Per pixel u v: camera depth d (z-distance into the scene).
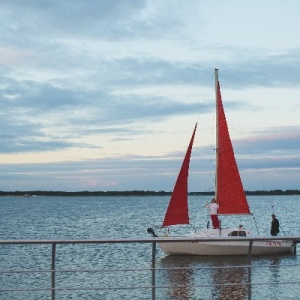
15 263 35.53
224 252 36.72
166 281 25.64
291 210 151.25
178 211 37.88
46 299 22.31
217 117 40.53
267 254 38.28
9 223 89.12
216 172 40.28
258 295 21.08
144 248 42.75
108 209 165.12
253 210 151.25
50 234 69.12
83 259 37.16
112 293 22.86
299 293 21.55
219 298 20.50
